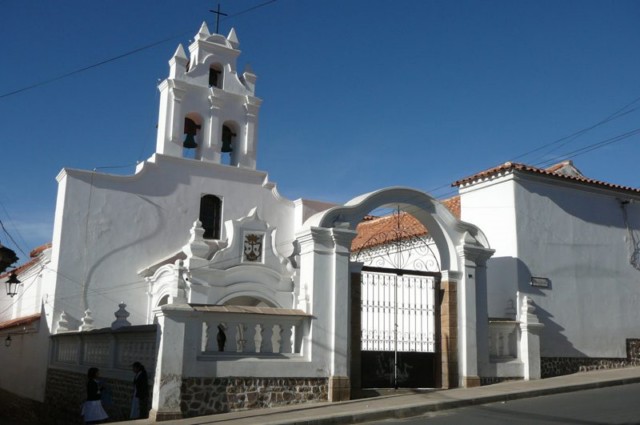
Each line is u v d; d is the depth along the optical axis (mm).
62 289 20391
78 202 21094
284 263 21109
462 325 17484
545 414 13164
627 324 21797
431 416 13656
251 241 20703
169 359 13508
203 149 23859
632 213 22859
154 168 22578
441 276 17828
